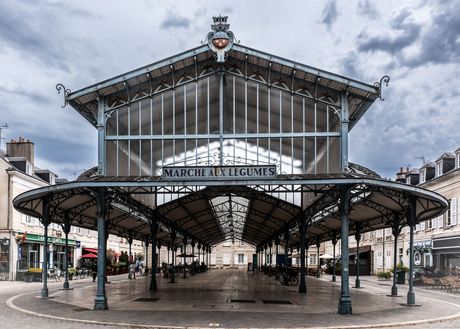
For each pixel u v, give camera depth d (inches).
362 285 1099.3
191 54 582.6
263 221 1381.6
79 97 578.9
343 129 576.1
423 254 1398.9
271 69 591.2
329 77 566.9
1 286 995.3
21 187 1302.9
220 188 801.6
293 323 452.1
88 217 922.1
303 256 840.3
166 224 1032.8
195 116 595.2
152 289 860.6
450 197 1254.9
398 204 695.1
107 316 494.6
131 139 590.9
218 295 762.2
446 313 548.1
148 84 597.3
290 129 585.6
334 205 735.1
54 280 1190.3
